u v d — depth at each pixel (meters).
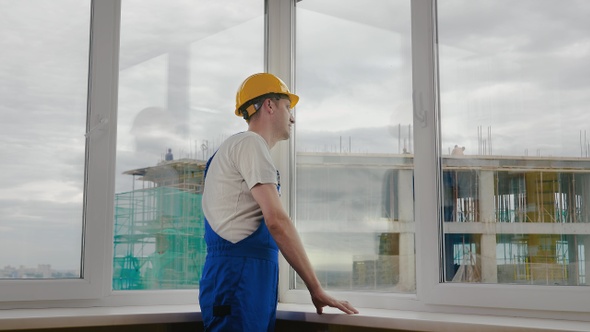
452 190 2.29
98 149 2.48
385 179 2.48
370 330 2.24
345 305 2.18
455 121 2.30
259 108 2.30
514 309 2.11
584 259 2.00
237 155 2.14
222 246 2.12
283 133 2.32
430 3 2.37
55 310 2.31
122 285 2.53
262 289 2.11
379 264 2.48
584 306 1.97
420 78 2.37
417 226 2.34
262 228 2.15
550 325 1.89
